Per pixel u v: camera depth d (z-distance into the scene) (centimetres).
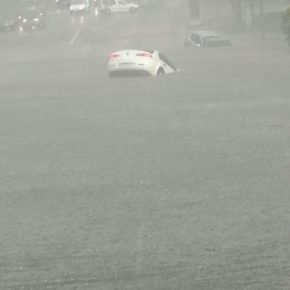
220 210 1642
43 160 2334
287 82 4188
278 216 1568
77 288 1191
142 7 13900
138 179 2005
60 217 1638
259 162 2136
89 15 13625
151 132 2752
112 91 4322
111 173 2094
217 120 2939
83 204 1752
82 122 3109
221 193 1805
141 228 1524
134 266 1287
